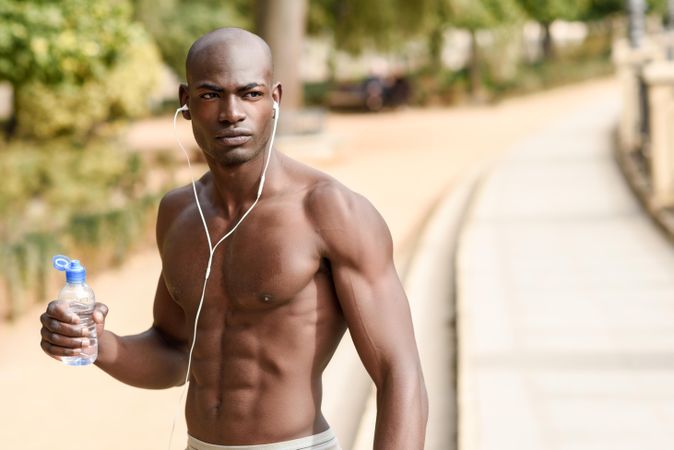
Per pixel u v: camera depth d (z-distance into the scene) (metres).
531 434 5.53
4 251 9.43
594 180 16.44
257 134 2.30
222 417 2.42
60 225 11.33
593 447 5.32
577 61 56.38
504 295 8.91
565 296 8.77
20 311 9.30
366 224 2.34
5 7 13.77
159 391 7.09
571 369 6.67
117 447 5.96
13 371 7.68
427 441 5.68
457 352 7.27
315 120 22.27
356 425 6.02
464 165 21.39
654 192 12.43
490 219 13.20
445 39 41.28
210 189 2.53
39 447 5.94
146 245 12.67
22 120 20.27
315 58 53.38
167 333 2.80
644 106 14.85
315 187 2.38
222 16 31.41
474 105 41.09
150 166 18.44
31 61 14.21
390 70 45.47
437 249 11.66
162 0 30.09
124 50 16.44
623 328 7.62
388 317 2.33
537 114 35.78
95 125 21.28
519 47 45.12
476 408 5.97
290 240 2.33
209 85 2.25
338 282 2.34
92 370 7.70
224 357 2.43
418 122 34.88
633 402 5.97
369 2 28.98
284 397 2.38
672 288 8.84
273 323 2.37
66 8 14.31
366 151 25.20
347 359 7.40
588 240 11.34
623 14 57.22
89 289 2.38
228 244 2.42
